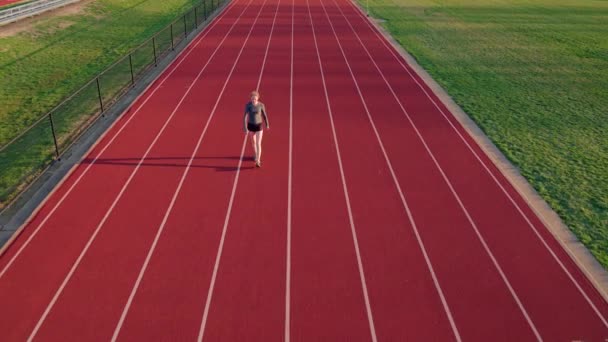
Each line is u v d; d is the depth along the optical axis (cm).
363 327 583
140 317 591
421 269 683
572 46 2200
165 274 664
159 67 1672
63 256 696
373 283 655
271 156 1009
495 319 598
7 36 2158
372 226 779
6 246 714
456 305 620
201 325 581
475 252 721
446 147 1077
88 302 613
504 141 1119
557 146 1099
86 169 943
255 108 889
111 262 686
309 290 639
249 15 2759
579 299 632
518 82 1634
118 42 2231
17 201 835
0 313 594
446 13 3012
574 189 902
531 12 3084
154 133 1111
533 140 1130
